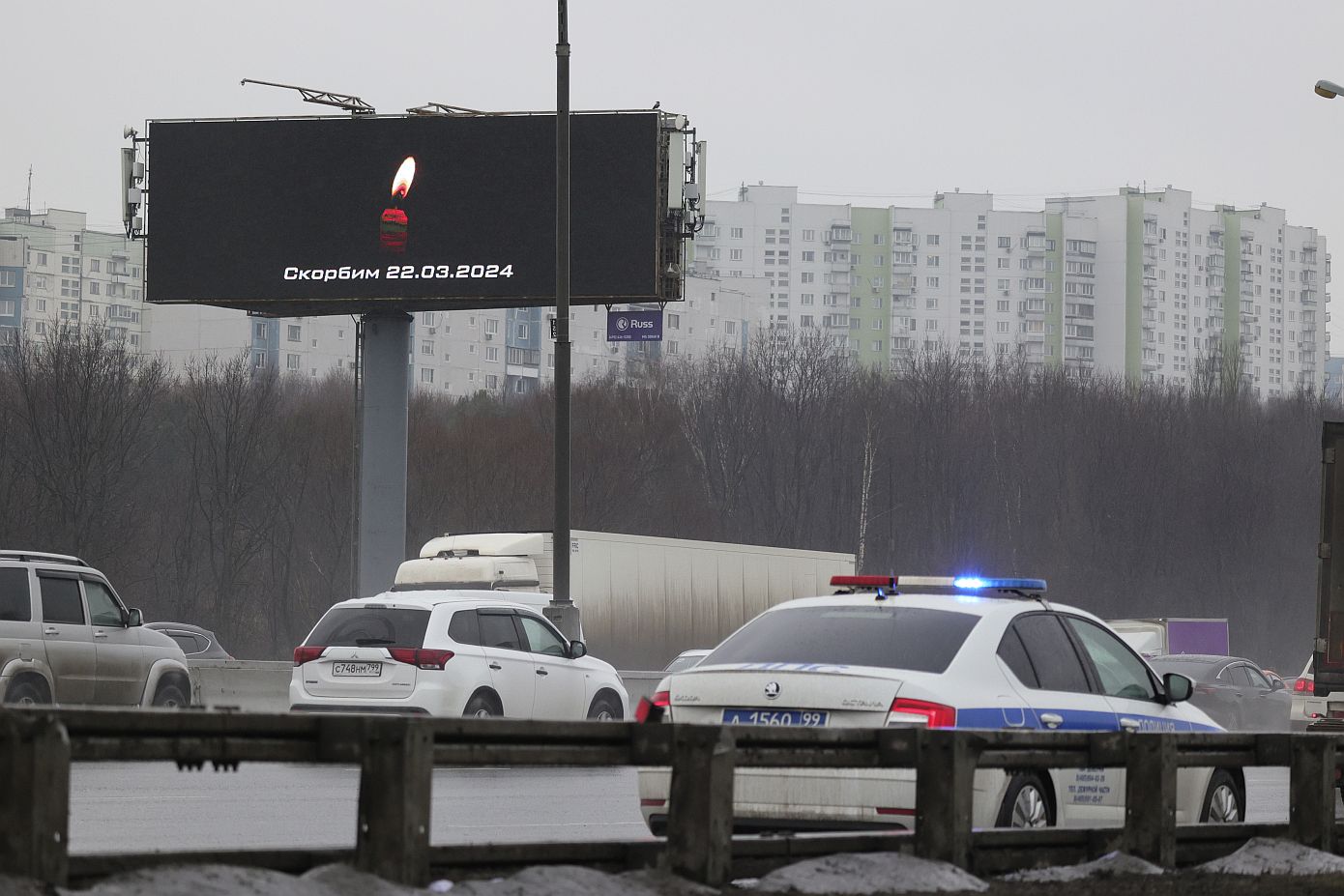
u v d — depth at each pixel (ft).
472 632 274.36
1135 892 108.47
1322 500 245.65
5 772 68.95
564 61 335.47
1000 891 101.71
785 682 124.98
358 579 518.78
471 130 492.13
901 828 118.83
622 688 299.79
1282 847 123.34
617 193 483.10
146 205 505.66
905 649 128.16
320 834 158.51
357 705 265.34
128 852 77.30
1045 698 130.93
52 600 274.57
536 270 485.56
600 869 91.66
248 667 371.56
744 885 95.20
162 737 74.28
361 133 497.46
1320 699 243.60
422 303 500.74
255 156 502.38
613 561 487.61
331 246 497.46
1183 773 144.46
